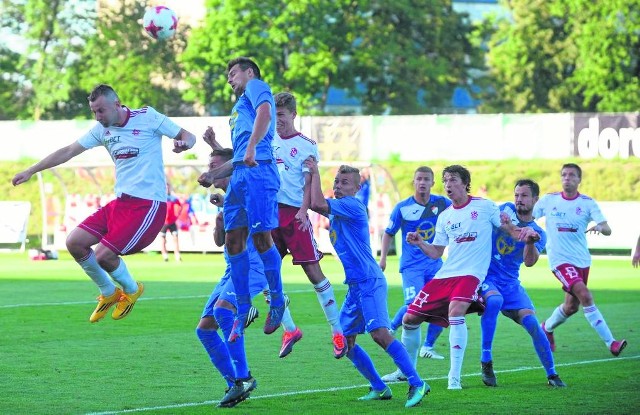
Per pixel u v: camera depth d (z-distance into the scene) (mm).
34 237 54438
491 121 50250
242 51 67250
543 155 50031
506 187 50062
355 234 13086
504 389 13953
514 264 14812
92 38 73438
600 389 13906
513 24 80750
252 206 11945
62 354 17000
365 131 49594
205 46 68375
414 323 14484
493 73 78812
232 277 12344
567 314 17734
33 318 22281
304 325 21406
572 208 17969
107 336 19328
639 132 48906
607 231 17922
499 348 18234
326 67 67500
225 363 12688
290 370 15664
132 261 43688
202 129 48219
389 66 72062
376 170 44906
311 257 13633
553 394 13500
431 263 17281
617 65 72000
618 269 39531
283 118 13930
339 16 70125
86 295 27859
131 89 72312
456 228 14086
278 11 67625
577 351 17969
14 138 53188
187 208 47594
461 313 14016
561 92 76375
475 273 14023
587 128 49469
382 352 17750
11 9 75812
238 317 12305
